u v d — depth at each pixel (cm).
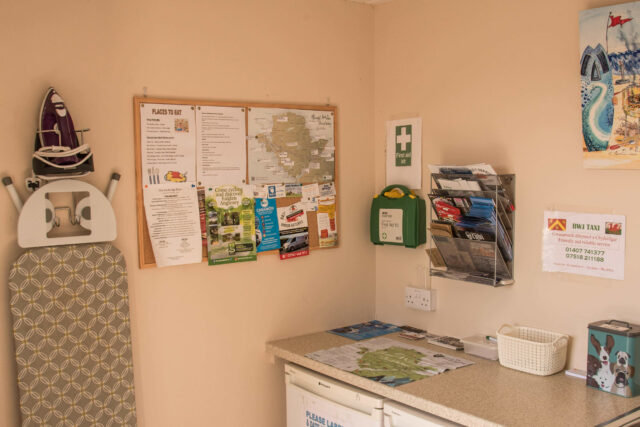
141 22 230
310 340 273
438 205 253
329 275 292
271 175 268
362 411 225
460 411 187
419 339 272
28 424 206
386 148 300
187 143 243
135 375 235
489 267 245
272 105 266
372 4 301
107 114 224
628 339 195
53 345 209
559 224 228
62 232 214
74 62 216
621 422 182
